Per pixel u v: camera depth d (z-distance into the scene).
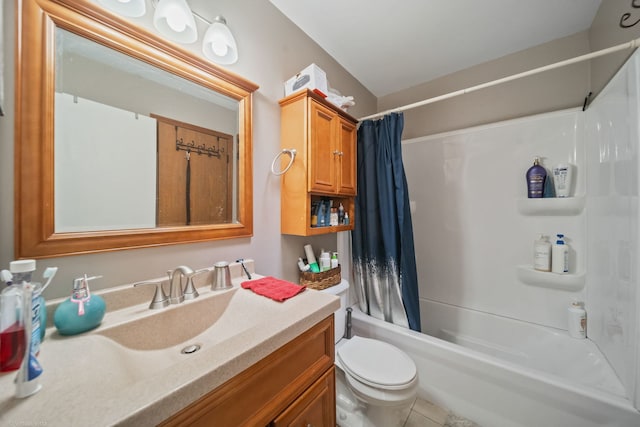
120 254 0.77
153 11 0.86
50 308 0.63
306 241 1.52
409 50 1.72
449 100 2.03
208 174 1.01
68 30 0.68
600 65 1.38
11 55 0.60
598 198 1.31
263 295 0.87
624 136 1.03
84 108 0.71
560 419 1.06
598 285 1.32
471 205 1.89
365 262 1.77
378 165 1.69
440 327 1.98
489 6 1.35
